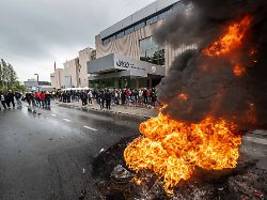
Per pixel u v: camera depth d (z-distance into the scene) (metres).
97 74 32.25
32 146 7.89
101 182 4.48
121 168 4.60
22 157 6.63
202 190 3.51
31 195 4.27
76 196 4.13
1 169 5.70
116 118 13.98
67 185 4.59
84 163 5.80
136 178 4.04
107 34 36.41
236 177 3.92
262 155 5.68
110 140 8.06
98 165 5.48
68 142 8.14
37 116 16.94
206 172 3.92
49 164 5.88
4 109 24.30
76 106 25.08
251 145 6.66
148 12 28.00
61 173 5.23
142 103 21.70
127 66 25.28
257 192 3.48
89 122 12.77
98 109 20.17
